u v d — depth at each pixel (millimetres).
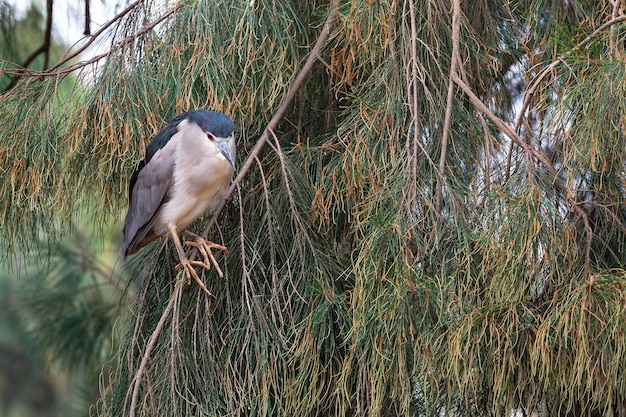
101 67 5418
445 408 4770
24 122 5281
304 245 5156
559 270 4582
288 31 5551
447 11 5508
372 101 5246
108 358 6160
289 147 5680
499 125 4789
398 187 4828
